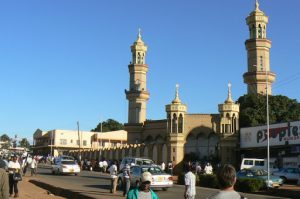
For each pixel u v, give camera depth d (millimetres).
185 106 63656
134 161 35312
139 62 81500
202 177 36594
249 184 31453
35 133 126125
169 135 62125
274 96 67688
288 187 33188
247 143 53562
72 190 25047
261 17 74000
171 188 31781
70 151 97188
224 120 57969
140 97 78875
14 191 22453
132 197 7840
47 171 52625
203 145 63531
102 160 63344
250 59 73188
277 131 48125
